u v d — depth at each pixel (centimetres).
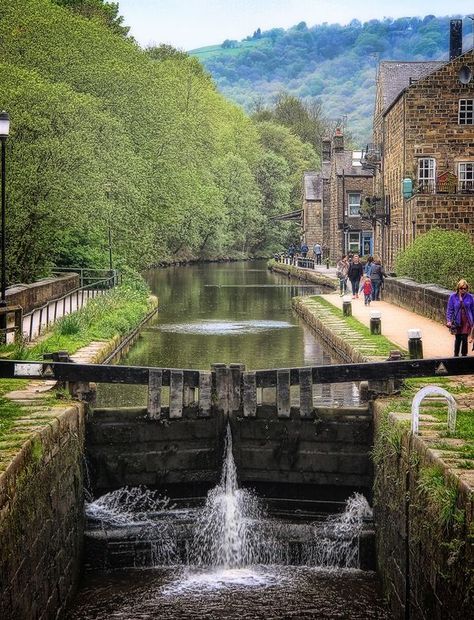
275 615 1427
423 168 5272
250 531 1678
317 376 1744
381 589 1529
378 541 1591
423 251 4169
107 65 5194
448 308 2114
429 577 1180
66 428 1525
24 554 1181
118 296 4134
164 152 5878
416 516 1265
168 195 5841
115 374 1716
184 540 1666
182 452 1767
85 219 4216
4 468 1115
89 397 1755
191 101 9981
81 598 1505
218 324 4091
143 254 5475
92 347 2711
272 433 1770
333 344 3077
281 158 12731
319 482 1766
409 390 1778
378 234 6650
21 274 4066
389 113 5944
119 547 1645
